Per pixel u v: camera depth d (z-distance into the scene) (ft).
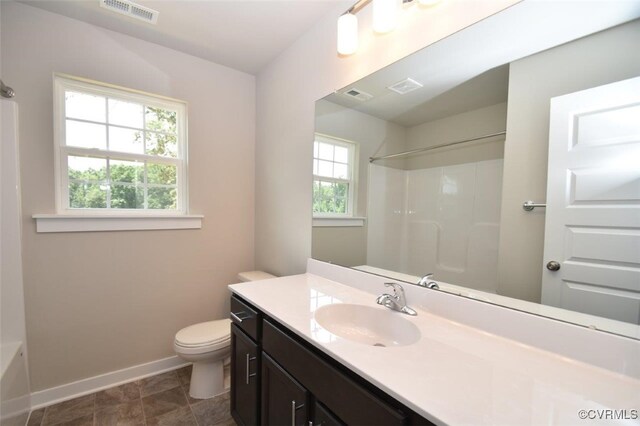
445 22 3.66
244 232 7.90
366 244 4.82
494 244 3.23
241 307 4.57
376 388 2.37
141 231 6.37
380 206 4.59
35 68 5.24
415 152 4.09
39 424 4.91
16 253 4.99
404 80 4.19
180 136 7.06
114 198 6.27
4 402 4.19
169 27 5.85
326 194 5.62
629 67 2.33
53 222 5.40
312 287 4.88
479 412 1.87
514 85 3.06
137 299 6.36
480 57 3.34
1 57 4.96
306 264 6.12
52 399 5.45
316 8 5.33
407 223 4.20
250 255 8.00
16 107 4.96
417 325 3.30
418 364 2.46
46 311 5.41
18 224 5.01
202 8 5.26
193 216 6.94
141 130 6.57
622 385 2.19
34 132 5.25
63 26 5.47
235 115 7.68
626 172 2.33
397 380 2.22
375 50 4.58
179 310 6.91
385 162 4.51
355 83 4.93
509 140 3.11
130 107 6.44
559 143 2.73
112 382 6.07
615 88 2.39
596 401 2.00
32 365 5.28
